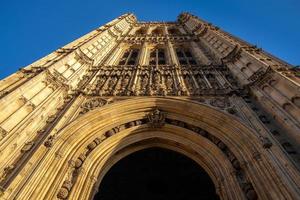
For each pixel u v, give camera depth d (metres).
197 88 18.62
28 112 13.58
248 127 13.77
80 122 14.80
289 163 10.72
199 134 15.70
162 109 16.97
